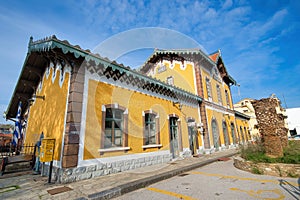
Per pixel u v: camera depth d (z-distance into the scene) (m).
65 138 4.94
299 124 43.31
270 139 6.45
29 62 8.20
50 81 7.32
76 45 5.02
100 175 5.35
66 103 5.46
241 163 6.35
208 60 13.84
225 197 3.61
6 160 6.24
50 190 4.09
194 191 4.07
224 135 14.34
